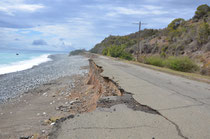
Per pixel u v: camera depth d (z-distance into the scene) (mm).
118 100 4535
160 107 3992
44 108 8062
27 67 28812
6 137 4914
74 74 19266
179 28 44469
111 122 3082
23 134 4879
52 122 5391
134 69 13102
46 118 6500
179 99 4773
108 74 9500
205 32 27094
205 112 3732
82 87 12273
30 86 13648
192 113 3646
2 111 7883
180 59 14438
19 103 9211
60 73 20516
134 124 3006
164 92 5582
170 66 15461
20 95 10977
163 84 7125
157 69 13500
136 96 4961
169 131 2766
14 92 11805
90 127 2867
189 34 32625
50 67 27969
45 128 4875
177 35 39125
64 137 2525
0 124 6176
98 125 2947
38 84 14352
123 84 6801
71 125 2943
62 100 9328
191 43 29953
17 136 4844
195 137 2594
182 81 8195
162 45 39594
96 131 2719
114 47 43688
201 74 11781
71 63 35469
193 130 2822
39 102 9219
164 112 3662
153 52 40719
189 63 13734
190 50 28422
